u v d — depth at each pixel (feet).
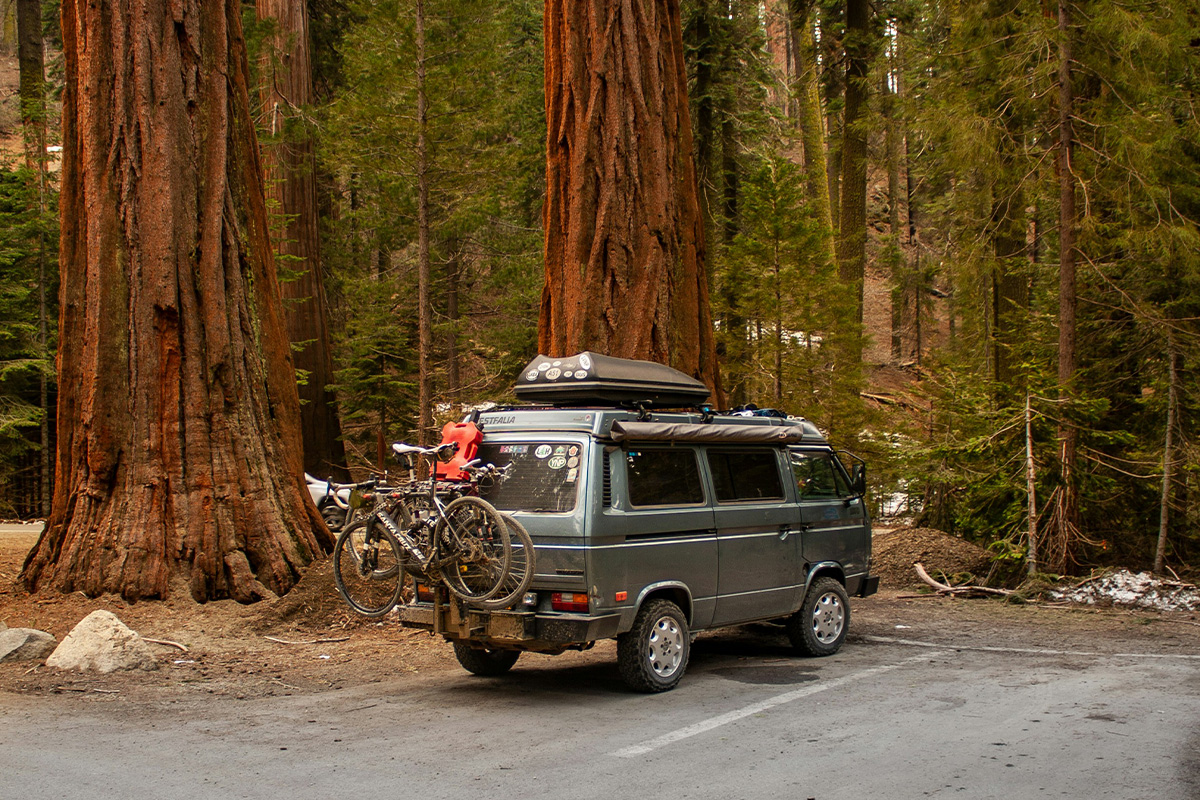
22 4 85.76
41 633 26.03
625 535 21.52
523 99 82.69
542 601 21.21
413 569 21.88
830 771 15.67
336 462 75.31
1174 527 42.45
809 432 29.45
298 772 15.72
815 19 84.07
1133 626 32.14
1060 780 15.14
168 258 31.81
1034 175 42.50
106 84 31.94
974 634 30.81
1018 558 39.27
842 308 57.72
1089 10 39.42
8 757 16.56
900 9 75.66
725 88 78.23
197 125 33.12
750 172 81.82
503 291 82.58
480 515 21.16
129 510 30.94
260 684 23.41
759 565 25.39
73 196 32.50
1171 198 40.27
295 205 71.77
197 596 30.53
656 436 22.56
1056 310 55.21
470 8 61.21
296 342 72.08
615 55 37.50
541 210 87.25
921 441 47.55
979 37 43.04
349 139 62.80
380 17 61.00
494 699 21.66
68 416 31.96
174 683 23.30
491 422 23.29
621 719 19.52
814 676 24.16
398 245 78.79
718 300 61.05
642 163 37.86
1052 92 41.63
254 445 33.04
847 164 76.89
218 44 33.73
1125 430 43.78
